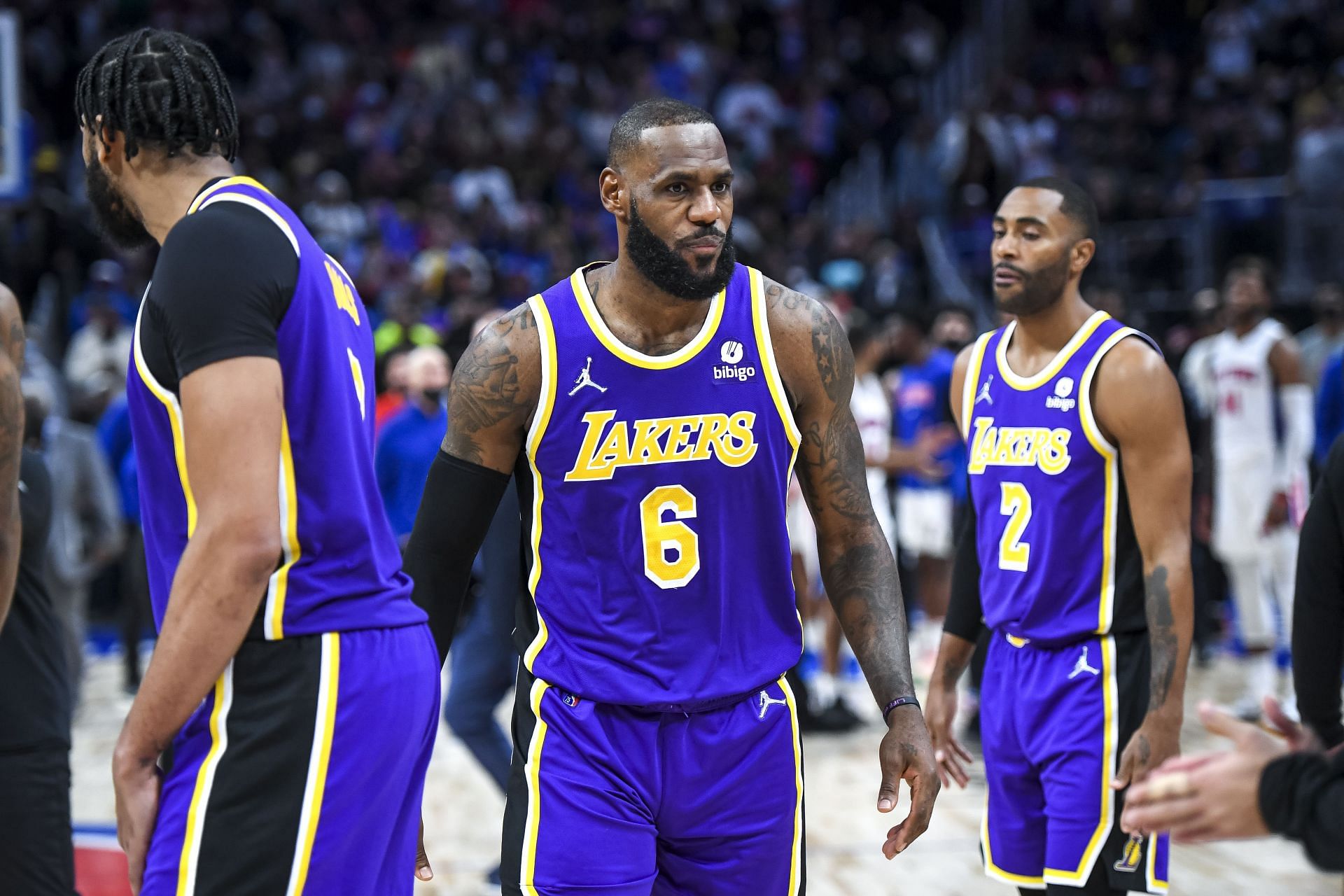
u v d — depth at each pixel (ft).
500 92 144.46
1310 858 14.33
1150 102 137.39
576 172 136.46
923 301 109.40
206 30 142.51
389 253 111.45
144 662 76.48
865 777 49.73
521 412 20.90
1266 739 14.76
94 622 90.02
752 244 113.50
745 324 20.86
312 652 17.20
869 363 62.85
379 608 18.01
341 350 18.11
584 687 20.62
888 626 21.95
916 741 20.79
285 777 16.92
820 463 22.02
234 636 16.31
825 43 162.71
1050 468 26.91
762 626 21.30
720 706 20.75
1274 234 93.25
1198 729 53.31
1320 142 102.89
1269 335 59.88
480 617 37.96
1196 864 39.29
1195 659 69.15
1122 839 25.79
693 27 161.38
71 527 56.65
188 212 17.76
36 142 110.63
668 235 19.61
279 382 16.85
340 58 146.51
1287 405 59.77
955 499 69.87
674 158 19.48
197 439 16.39
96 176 18.56
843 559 22.49
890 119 148.66
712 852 21.11
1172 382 25.95
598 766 20.53
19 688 24.18
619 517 20.66
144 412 17.40
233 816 16.78
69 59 135.23
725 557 20.77
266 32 144.05
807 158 150.10
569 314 20.74
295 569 17.31
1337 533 23.43
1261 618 58.65
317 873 17.13
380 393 63.52
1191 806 14.76
